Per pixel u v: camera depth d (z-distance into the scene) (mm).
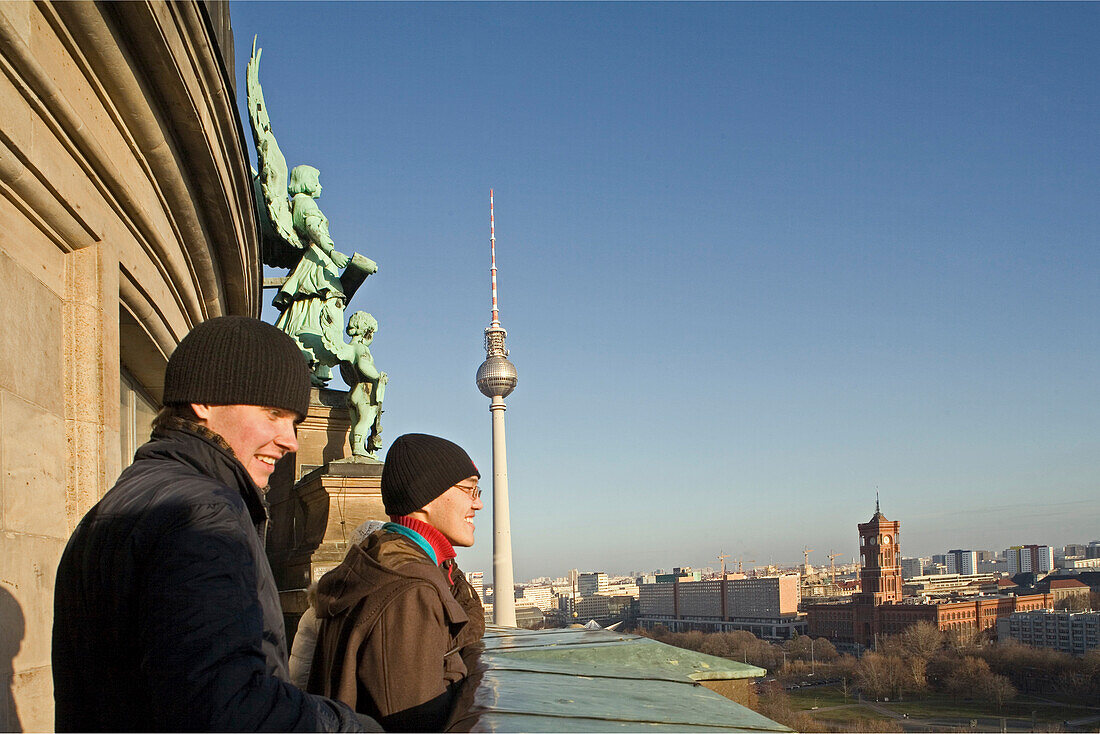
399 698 2559
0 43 3438
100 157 4602
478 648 3904
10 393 3809
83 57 4336
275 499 12914
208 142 6023
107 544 1883
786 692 166625
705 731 2242
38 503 4066
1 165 3643
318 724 1875
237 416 2223
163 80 5070
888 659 166250
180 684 1705
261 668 1829
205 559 1839
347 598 2723
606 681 3098
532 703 2426
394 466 3188
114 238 5113
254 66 12570
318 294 12727
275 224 12484
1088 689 150875
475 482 3318
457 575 3875
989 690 150000
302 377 2342
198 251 7406
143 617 1795
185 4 4848
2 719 3475
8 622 3605
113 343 4941
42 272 4324
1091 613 198875
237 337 2227
